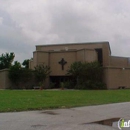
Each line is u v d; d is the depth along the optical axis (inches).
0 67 2886.3
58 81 1894.7
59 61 1878.7
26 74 1723.7
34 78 1782.7
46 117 429.7
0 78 1796.3
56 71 1877.5
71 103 644.7
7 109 513.7
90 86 1595.7
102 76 1738.4
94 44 2026.3
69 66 1838.1
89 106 597.6
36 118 417.4
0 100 694.5
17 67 1711.4
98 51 2016.5
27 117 426.6
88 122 386.0
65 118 421.4
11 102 641.6
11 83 1720.0
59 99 747.4
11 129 327.0
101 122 387.2
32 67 1975.9
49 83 1850.4
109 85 1706.4
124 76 1798.7
